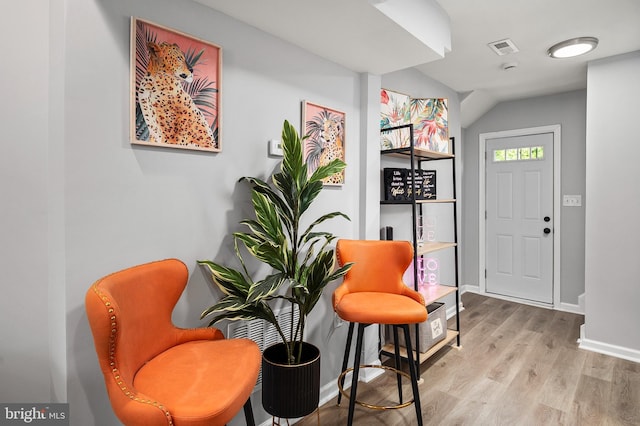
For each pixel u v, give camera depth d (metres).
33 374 1.36
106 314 0.96
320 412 2.12
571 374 2.57
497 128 4.47
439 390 2.35
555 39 2.64
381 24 1.80
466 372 2.59
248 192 1.82
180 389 1.08
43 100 1.35
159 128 1.46
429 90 3.48
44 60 1.35
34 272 1.35
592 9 2.22
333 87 2.29
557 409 2.13
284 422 1.99
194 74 1.57
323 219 1.85
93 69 1.28
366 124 2.49
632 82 2.83
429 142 3.06
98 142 1.30
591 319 3.01
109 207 1.33
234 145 1.76
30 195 1.35
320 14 1.70
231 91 1.74
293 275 1.63
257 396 1.89
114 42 1.33
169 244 1.52
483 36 2.60
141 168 1.42
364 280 2.08
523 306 4.18
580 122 3.90
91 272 1.29
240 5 1.62
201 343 1.41
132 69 1.37
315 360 1.71
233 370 1.19
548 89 3.89
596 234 2.99
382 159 2.85
